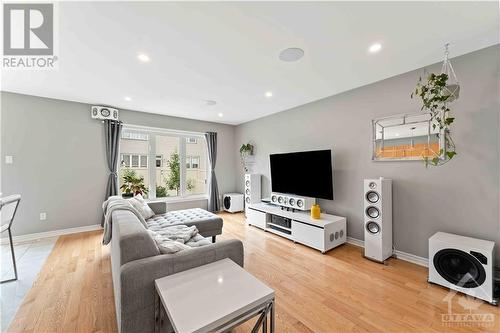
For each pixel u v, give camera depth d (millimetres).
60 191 3406
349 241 3045
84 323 1499
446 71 2088
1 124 3020
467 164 2053
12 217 2033
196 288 1135
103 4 1413
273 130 4359
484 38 1808
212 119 4879
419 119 2350
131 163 4207
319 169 3121
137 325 1183
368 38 1816
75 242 3068
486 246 1771
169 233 2242
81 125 3568
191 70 2396
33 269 2271
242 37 1800
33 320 1521
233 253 1548
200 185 5164
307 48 1968
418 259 2381
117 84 2785
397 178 2537
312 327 1477
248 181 4457
